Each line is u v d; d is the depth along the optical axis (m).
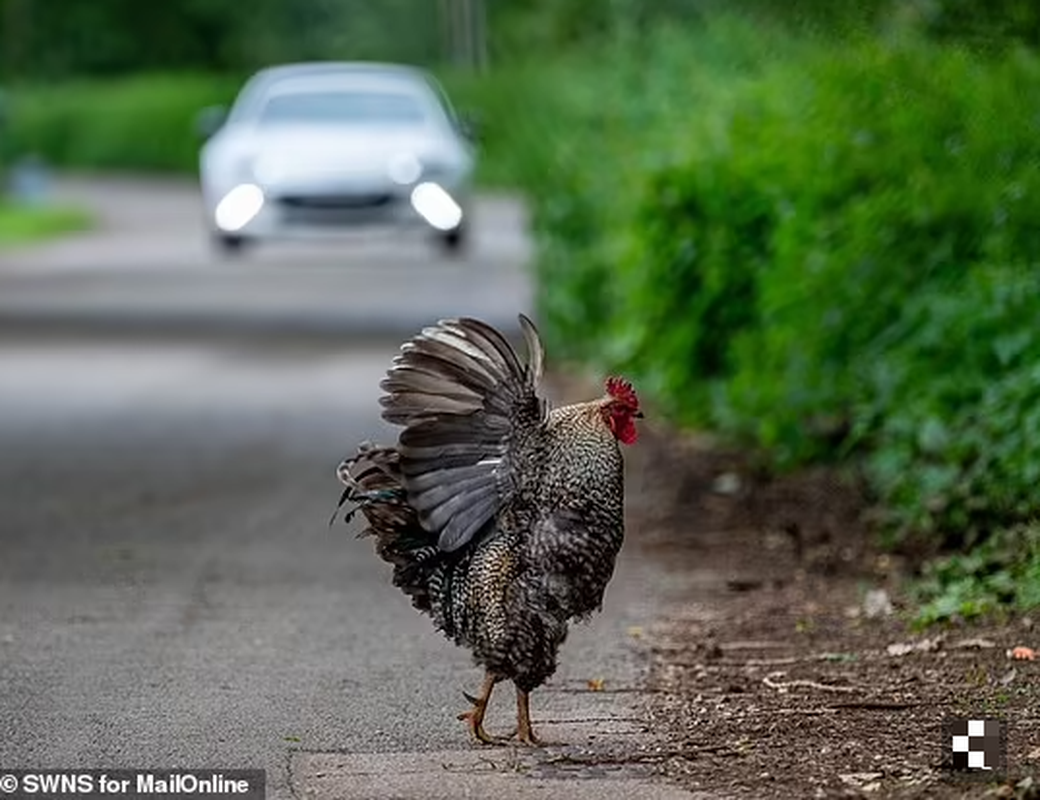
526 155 61.66
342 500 22.73
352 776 22.11
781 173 40.00
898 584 31.30
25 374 57.41
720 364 43.03
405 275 83.06
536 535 22.25
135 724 24.33
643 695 25.41
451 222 86.62
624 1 58.19
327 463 42.81
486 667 22.80
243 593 31.42
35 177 145.25
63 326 68.88
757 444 41.44
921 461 34.31
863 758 22.31
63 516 37.50
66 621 29.69
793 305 37.50
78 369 58.28
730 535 35.16
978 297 34.00
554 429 22.34
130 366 58.78
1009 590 29.72
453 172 86.56
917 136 36.44
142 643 28.36
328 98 88.88
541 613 22.33
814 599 30.69
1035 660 26.64
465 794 21.33
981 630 28.39
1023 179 34.50
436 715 24.61
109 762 22.81
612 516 22.31
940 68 36.22
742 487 38.50
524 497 22.28
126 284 82.88
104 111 194.38
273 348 62.41
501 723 24.30
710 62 50.31
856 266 36.53
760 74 45.25
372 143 86.38
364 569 33.09
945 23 35.22
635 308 44.78
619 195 50.00
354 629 29.14
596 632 28.83
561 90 65.06
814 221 37.91
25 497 39.34
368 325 67.56
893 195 36.03
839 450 37.59
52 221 122.94
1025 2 33.97
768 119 41.78
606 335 52.19
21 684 26.22
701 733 23.55
